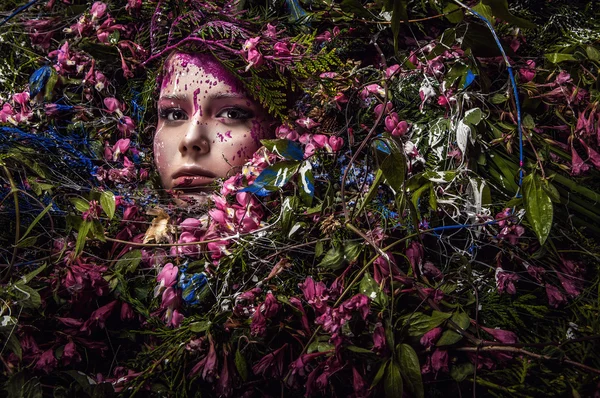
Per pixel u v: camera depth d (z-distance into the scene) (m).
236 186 1.19
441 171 1.15
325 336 1.04
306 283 1.04
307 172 1.12
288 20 1.40
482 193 1.13
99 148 1.41
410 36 1.40
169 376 1.10
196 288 1.13
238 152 1.28
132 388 1.07
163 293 1.11
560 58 1.22
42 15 1.52
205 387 1.11
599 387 1.02
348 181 1.21
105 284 1.13
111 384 1.04
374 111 1.28
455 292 1.11
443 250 1.19
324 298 1.03
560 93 1.21
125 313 1.15
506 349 1.00
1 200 1.22
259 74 1.29
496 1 1.13
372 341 1.06
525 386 1.04
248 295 1.07
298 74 1.26
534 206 1.01
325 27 1.44
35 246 1.20
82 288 1.10
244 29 1.29
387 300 1.02
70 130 1.42
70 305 1.14
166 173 1.30
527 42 1.37
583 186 1.20
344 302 1.00
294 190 1.19
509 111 1.23
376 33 1.38
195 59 1.29
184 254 1.17
